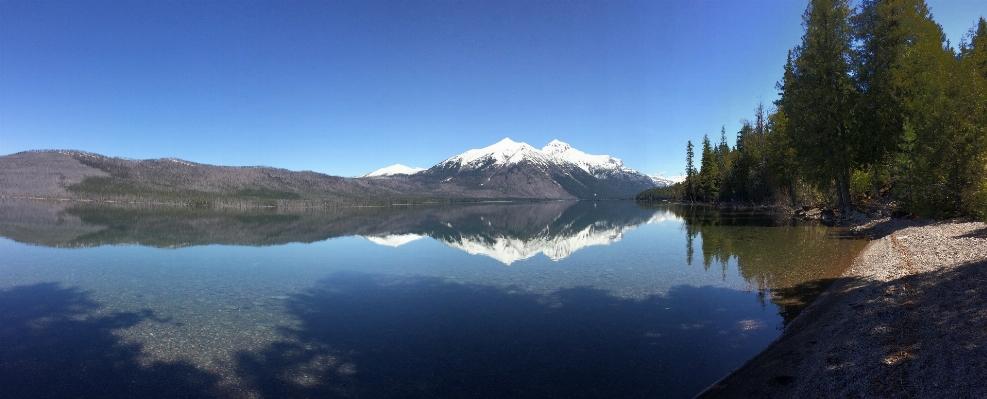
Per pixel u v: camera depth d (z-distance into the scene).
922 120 23.41
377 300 14.66
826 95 31.22
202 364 9.36
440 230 44.88
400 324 12.03
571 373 8.76
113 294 15.46
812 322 10.34
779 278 15.55
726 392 7.58
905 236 19.88
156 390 8.23
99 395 8.02
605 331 11.18
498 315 12.78
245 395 8.00
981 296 8.55
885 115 30.02
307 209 118.06
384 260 23.47
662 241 29.61
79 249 27.22
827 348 8.24
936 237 17.69
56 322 12.19
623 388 8.05
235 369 9.12
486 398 7.77
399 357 9.70
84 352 10.04
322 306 13.94
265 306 13.95
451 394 7.96
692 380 8.27
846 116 30.81
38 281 17.55
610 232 39.00
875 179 33.75
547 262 22.05
